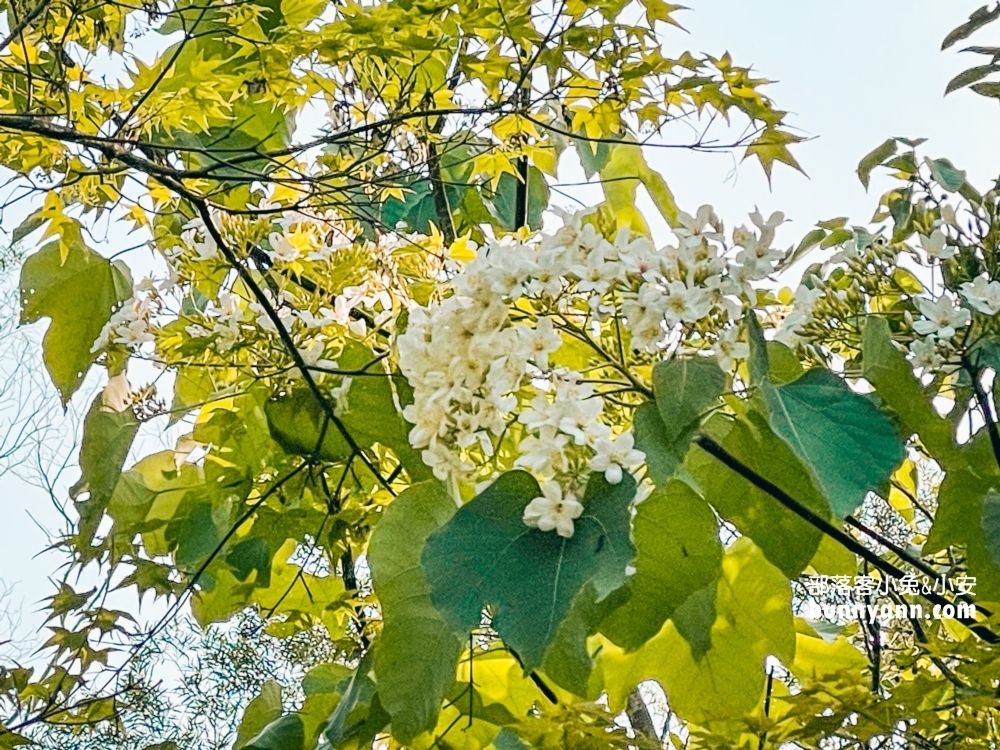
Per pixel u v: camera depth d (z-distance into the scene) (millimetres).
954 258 2340
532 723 2367
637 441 2141
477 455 2309
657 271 2180
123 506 2629
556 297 2207
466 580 2102
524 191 3125
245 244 2469
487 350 2170
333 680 2719
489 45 2479
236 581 2697
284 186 2590
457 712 2578
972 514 2299
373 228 2566
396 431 2436
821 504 2279
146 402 2553
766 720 2371
